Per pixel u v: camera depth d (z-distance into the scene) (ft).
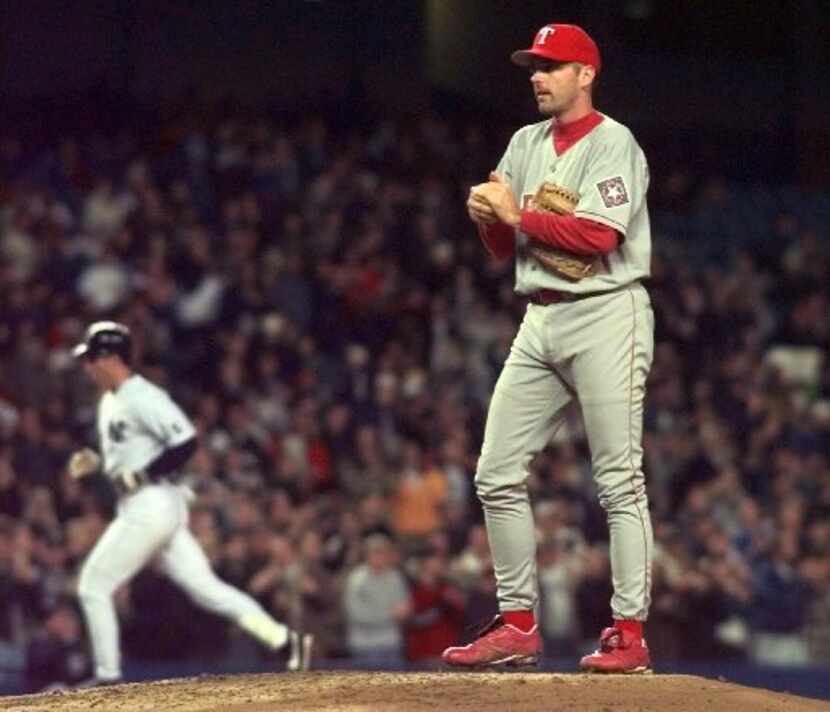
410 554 186.09
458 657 88.17
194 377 214.07
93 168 250.57
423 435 208.23
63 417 195.42
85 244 229.66
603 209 84.07
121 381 130.00
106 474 131.54
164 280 225.56
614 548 86.22
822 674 155.74
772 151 330.34
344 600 174.50
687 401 233.35
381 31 305.73
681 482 209.97
